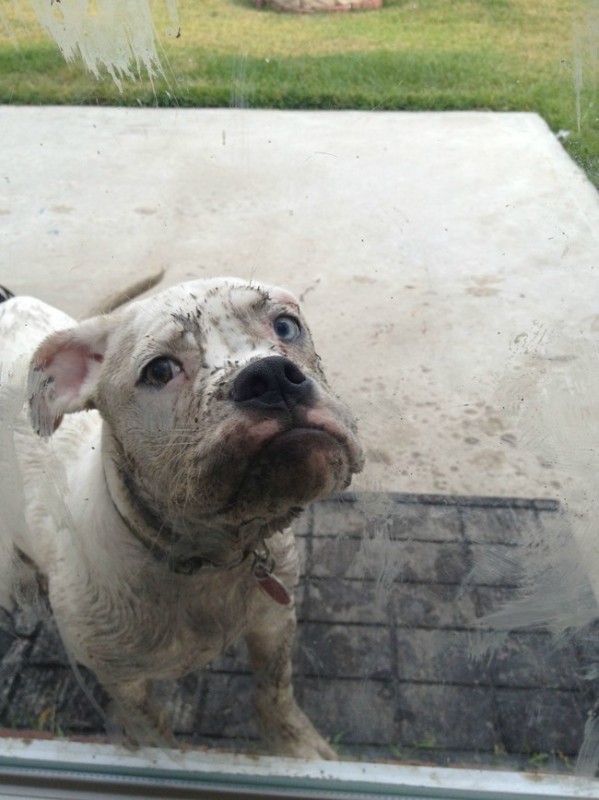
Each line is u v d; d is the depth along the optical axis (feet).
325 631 1.96
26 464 1.79
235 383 1.22
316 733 1.73
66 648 1.74
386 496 2.23
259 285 1.49
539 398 2.30
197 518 1.35
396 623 1.96
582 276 2.74
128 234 2.96
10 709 1.71
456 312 2.73
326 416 1.24
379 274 2.87
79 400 1.51
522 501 2.15
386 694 1.81
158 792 1.50
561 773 1.58
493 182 3.03
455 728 1.73
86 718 1.69
